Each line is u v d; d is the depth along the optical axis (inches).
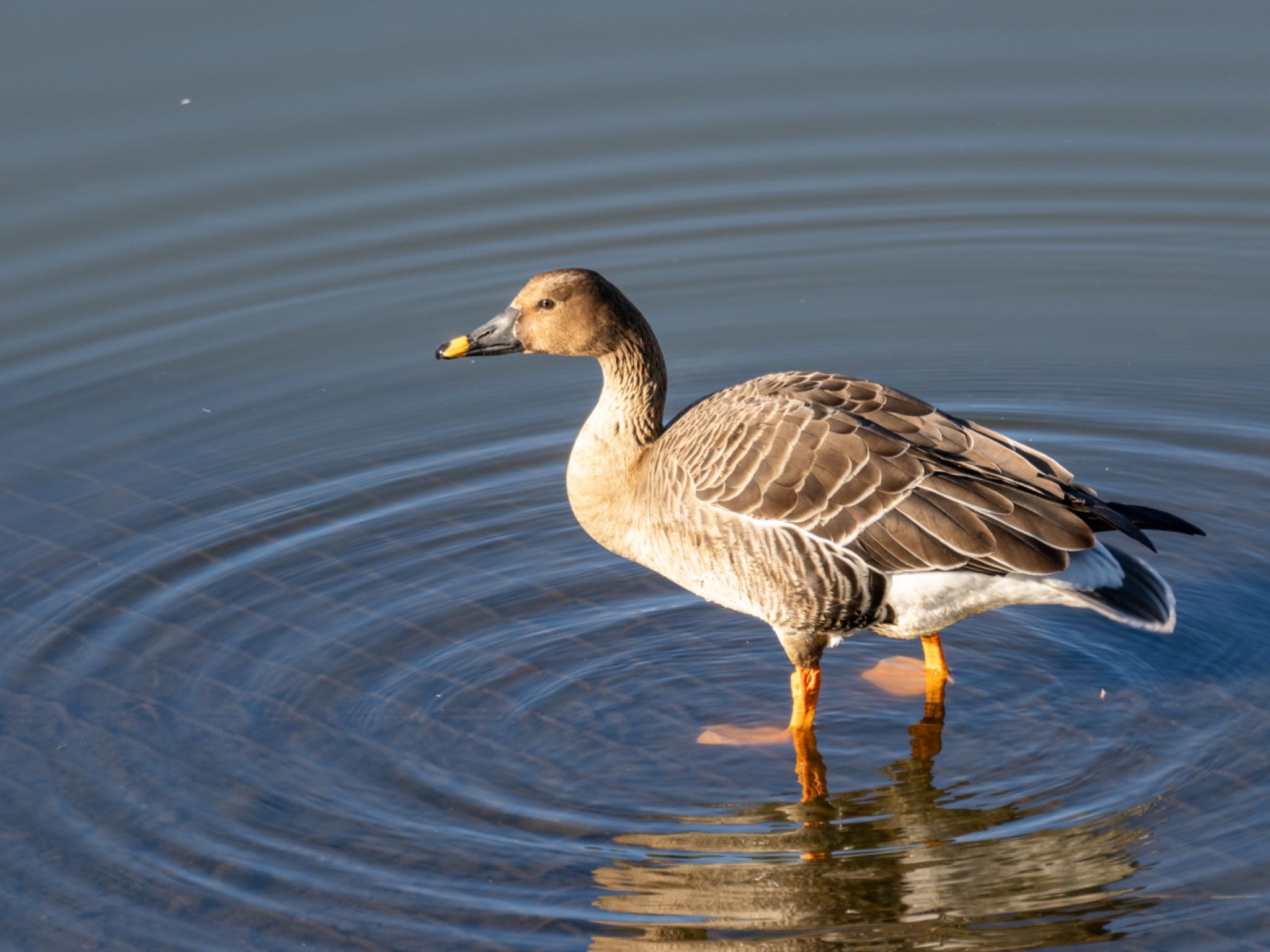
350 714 476.4
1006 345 695.1
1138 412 643.5
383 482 613.0
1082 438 631.8
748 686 495.2
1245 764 434.9
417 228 769.6
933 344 699.4
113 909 394.0
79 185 773.3
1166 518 448.5
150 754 456.4
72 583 544.4
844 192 790.5
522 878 402.6
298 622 524.1
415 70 850.1
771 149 815.7
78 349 692.1
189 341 700.7
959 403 658.8
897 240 771.4
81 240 746.2
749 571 456.4
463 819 427.2
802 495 441.7
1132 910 380.2
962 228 774.5
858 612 452.4
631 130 821.9
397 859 410.3
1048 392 661.3
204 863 409.4
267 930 385.4
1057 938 373.1
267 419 655.1
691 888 398.3
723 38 880.3
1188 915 376.8
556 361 709.3
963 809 428.8
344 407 665.6
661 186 794.8
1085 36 869.8
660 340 707.4
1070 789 433.4
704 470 455.8
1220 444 618.8
